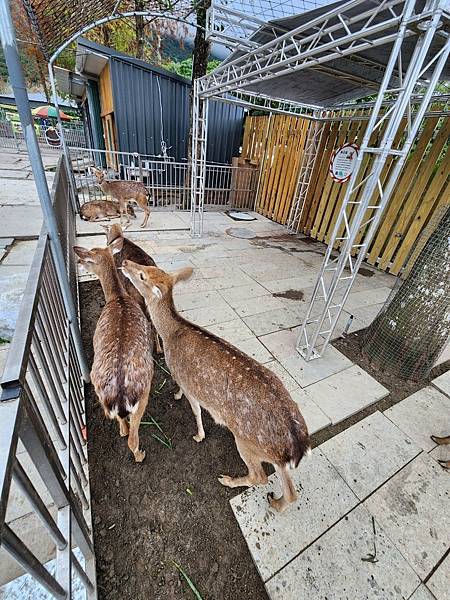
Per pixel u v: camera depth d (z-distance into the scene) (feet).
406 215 18.75
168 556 5.45
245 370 5.86
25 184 25.75
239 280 16.25
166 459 7.13
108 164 36.78
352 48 8.87
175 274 7.79
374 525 6.15
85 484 6.01
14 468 2.33
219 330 11.91
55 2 13.07
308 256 21.26
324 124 23.12
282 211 28.55
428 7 6.62
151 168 29.43
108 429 7.66
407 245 18.85
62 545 3.39
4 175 28.60
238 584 5.20
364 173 20.79
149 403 8.64
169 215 27.27
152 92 28.19
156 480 6.65
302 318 13.38
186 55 56.90
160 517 6.00
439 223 9.71
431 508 6.56
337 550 5.69
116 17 15.97
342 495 6.64
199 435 7.59
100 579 5.08
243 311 13.37
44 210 6.32
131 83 26.76
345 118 20.80
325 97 21.08
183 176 33.22
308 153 24.39
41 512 2.82
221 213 30.53
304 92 20.20
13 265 12.55
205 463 7.13
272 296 14.97
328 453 7.58
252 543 5.68
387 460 7.54
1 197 21.35
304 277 17.63
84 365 8.59
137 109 28.04
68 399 5.59
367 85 17.17
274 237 24.77
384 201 8.14
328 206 23.90
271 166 29.07
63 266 7.20
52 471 3.43
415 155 17.85
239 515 6.12
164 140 30.83
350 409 8.93
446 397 9.93
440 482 7.13
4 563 4.74
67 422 5.19
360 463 7.39
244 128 32.76
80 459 5.93
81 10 15.10
